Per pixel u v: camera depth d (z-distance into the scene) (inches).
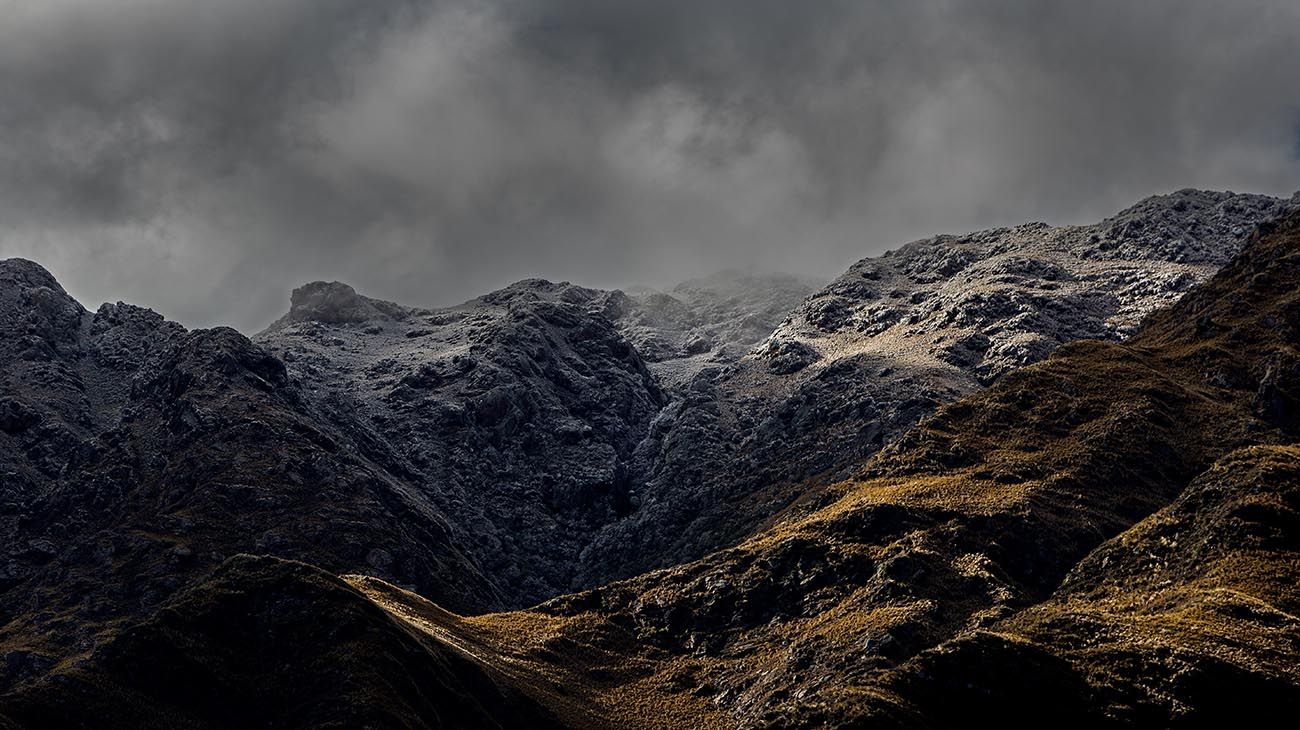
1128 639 7278.5
